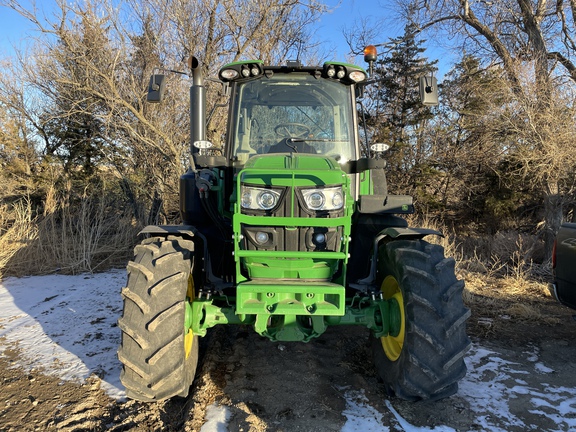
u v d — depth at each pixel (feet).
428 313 9.56
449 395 10.09
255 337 14.48
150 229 10.85
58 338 14.55
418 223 33.40
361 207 11.75
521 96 27.22
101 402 10.73
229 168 12.51
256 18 35.32
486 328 15.88
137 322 9.23
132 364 9.05
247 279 10.15
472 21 37.14
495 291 20.84
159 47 33.68
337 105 12.99
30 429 9.68
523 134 27.09
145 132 33.53
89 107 34.37
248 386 11.21
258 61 12.51
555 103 26.00
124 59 33.01
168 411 10.39
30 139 40.55
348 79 12.90
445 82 46.65
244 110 12.91
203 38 33.94
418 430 9.55
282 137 12.82
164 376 9.11
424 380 9.51
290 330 10.12
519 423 9.96
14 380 11.78
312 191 9.73
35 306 17.88
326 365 12.61
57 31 30.35
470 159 39.93
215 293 11.00
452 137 44.57
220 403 10.44
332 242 9.88
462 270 24.48
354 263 12.41
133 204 35.14
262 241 9.81
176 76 33.58
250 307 9.60
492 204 37.50
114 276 22.98
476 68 42.37
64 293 19.75
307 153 12.22
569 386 11.71
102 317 16.53
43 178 36.83
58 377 11.93
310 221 9.57
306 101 12.94
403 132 50.67
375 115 53.21
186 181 13.79
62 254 25.04
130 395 9.41
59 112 38.75
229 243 12.40
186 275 9.77
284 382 11.48
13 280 22.12
